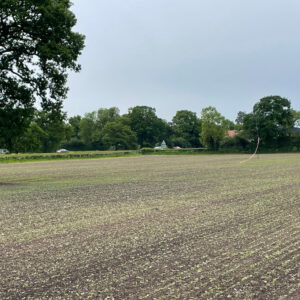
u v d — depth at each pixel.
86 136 138.00
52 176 30.31
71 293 5.43
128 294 5.38
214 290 5.50
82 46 26.67
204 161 55.06
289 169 33.81
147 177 27.14
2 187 21.59
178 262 6.79
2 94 25.52
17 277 6.12
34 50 25.20
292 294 5.36
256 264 6.64
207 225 9.98
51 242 8.40
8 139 24.97
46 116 28.97
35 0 24.08
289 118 102.19
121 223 10.44
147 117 140.25
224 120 100.75
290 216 11.13
